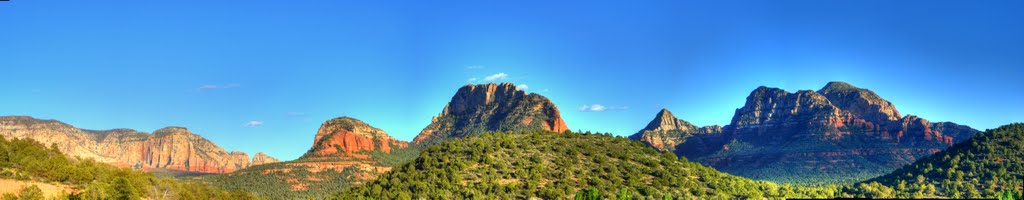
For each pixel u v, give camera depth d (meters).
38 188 188.12
